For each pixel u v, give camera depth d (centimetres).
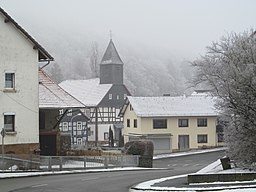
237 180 2392
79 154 4566
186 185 2259
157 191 2102
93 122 9856
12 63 3662
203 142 7956
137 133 7825
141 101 8000
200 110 7956
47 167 3475
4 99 3619
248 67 2630
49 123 4275
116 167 4159
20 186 2447
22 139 3694
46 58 3919
